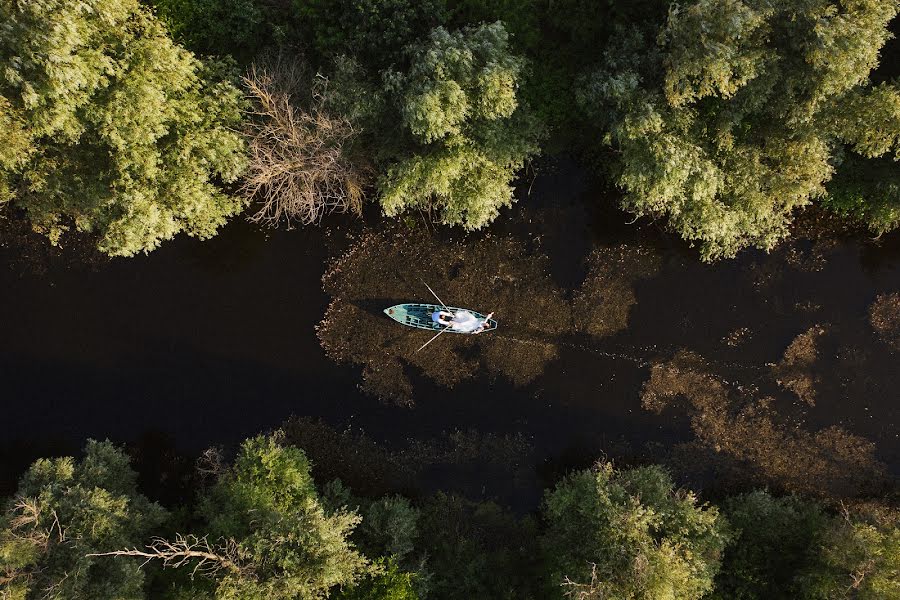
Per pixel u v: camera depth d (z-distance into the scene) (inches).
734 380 925.8
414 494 928.9
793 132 725.9
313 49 811.4
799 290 920.9
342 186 876.0
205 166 794.8
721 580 813.2
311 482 828.6
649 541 728.3
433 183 751.1
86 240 925.2
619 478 818.2
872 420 917.2
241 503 754.2
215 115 773.9
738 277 922.7
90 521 701.9
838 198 858.8
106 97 716.0
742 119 763.4
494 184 775.7
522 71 806.5
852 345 918.4
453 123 731.4
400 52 749.9
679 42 669.3
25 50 642.2
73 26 643.5
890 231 896.3
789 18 665.6
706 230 790.5
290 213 922.1
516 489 925.8
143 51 713.0
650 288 925.8
